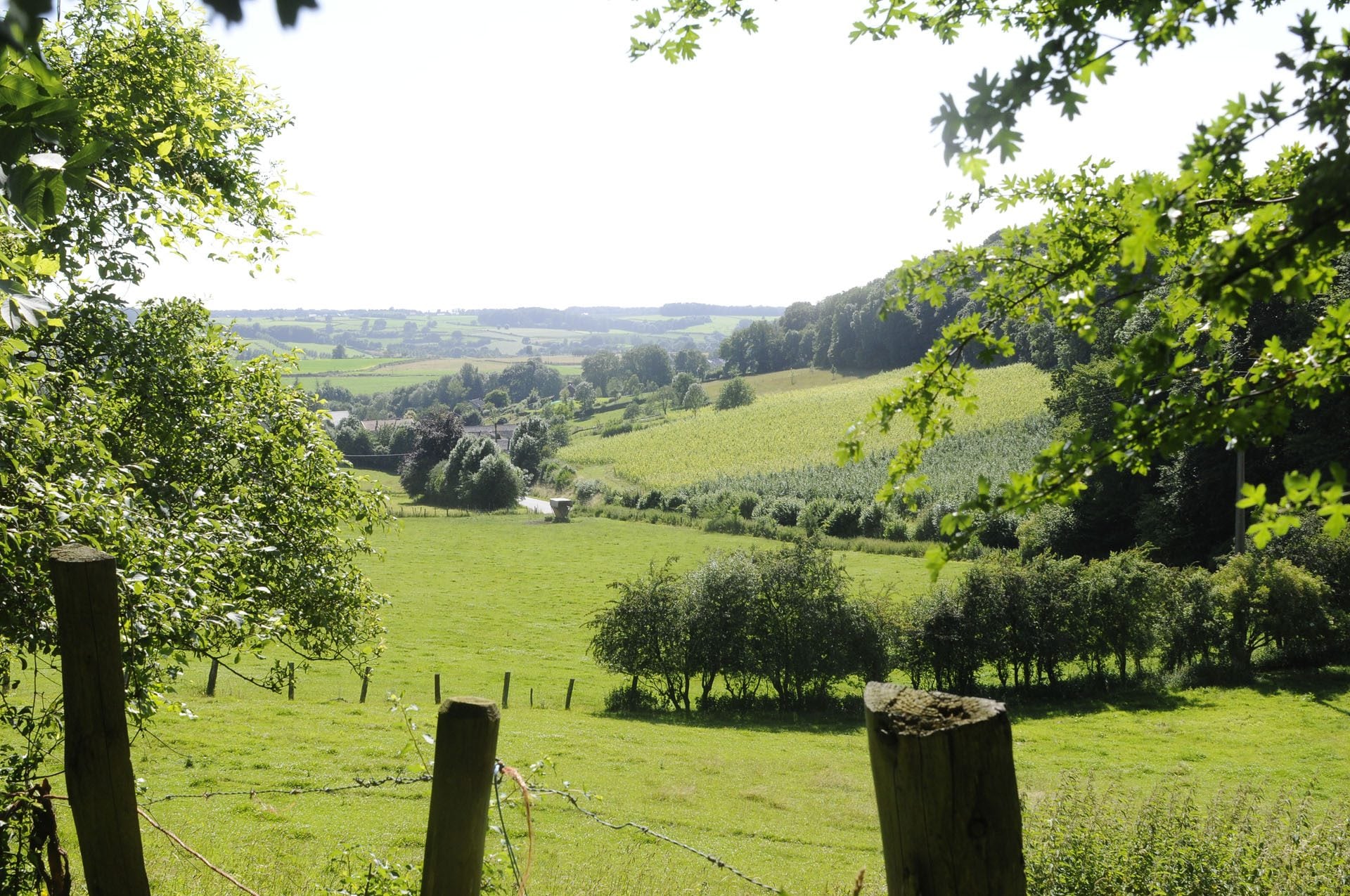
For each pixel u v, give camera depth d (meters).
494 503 98.12
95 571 3.05
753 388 183.50
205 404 12.57
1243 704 29.94
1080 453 2.46
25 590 4.89
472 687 35.97
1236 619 33.44
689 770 22.48
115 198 7.63
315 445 13.52
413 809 15.66
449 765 3.12
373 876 4.98
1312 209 1.92
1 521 4.66
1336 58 1.92
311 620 13.43
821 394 155.50
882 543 66.25
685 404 176.12
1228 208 2.74
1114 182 3.25
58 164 2.48
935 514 67.25
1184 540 49.53
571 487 109.56
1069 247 3.25
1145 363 2.42
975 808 1.96
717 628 34.78
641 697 35.84
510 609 52.28
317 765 18.55
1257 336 18.83
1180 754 24.64
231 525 7.68
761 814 18.64
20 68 2.07
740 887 12.93
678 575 37.94
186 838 12.12
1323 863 7.99
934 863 1.99
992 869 1.96
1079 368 52.66
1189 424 2.42
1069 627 34.69
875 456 92.38
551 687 37.12
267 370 13.62
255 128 12.41
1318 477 2.05
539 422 128.75
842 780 21.97
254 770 17.83
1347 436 39.97
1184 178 2.01
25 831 4.41
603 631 35.91
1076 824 8.47
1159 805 8.73
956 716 2.04
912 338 171.75
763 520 77.88
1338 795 20.16
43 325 6.32
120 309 11.23
